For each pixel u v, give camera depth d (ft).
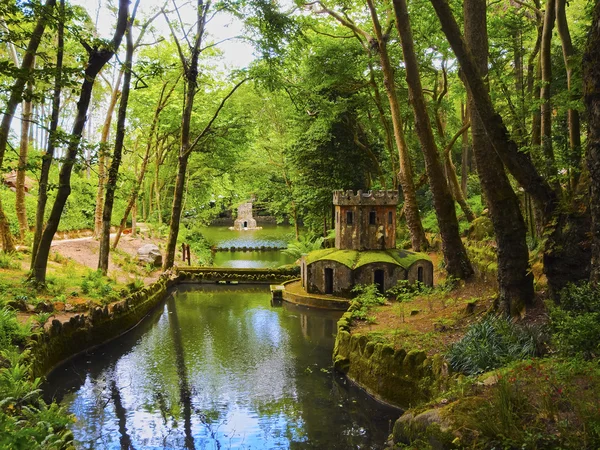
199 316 65.46
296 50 76.07
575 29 79.30
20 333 38.09
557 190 32.99
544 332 28.73
